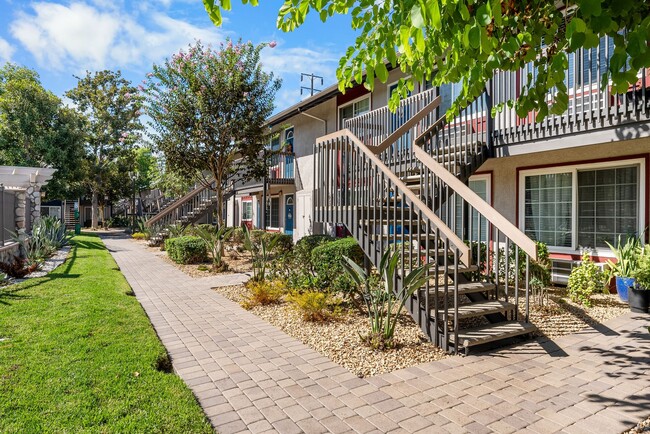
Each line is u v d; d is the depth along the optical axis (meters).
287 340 4.82
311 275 6.89
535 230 8.81
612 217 7.62
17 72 27.64
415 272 4.53
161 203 27.19
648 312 6.05
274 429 2.82
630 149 7.30
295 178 16.73
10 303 6.12
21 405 2.98
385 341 4.54
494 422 2.94
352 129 11.16
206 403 3.21
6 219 11.02
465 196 5.04
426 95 8.66
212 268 10.48
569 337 4.94
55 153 24.53
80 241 19.38
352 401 3.26
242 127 11.65
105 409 2.95
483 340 4.41
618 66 2.34
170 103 11.42
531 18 3.07
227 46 11.55
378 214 6.58
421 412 3.08
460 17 2.61
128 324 5.11
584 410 3.12
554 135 6.54
